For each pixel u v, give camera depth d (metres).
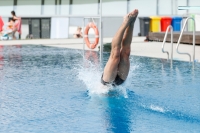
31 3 52.53
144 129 9.67
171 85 14.90
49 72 17.94
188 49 27.62
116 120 10.41
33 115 10.89
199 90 14.01
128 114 11.01
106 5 50.78
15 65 20.20
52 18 44.25
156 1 49.03
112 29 44.69
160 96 13.11
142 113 11.12
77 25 44.03
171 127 9.84
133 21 11.84
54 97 12.97
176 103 12.23
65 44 33.62
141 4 49.97
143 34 45.25
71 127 9.80
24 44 33.62
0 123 10.14
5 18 43.56
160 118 10.61
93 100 12.53
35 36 44.31
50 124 10.05
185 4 47.38
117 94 13.14
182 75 17.08
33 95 13.27
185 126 9.93
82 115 10.88
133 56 23.80
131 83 15.23
